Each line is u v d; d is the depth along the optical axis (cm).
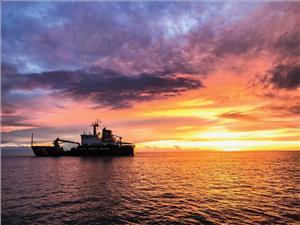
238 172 5831
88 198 2830
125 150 13588
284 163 9388
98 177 4916
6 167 7719
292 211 2225
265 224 1877
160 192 3178
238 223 1902
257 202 2575
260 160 12200
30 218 2083
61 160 11469
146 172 5928
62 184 3947
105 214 2184
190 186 3678
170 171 6206
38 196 2961
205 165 8550
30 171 6312
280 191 3225
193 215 2122
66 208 2394
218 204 2498
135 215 2145
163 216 2103
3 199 2797
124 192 3192
